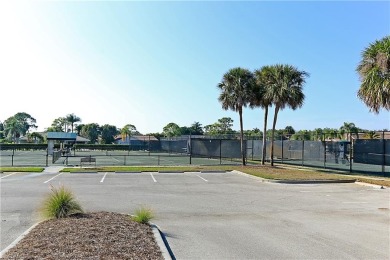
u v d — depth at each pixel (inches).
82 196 561.0
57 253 226.8
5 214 407.5
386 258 267.0
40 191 599.8
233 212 446.9
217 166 1175.6
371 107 703.1
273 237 325.4
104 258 221.6
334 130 2741.1
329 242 309.9
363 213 446.9
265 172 973.2
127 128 4151.1
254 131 3149.6
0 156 1878.7
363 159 1261.1
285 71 1134.4
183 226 365.4
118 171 979.9
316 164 1347.2
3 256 224.5
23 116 5191.9
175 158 1784.0
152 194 593.6
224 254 272.5
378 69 683.4
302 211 458.3
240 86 1194.0
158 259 234.4
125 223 319.6
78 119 4266.7
